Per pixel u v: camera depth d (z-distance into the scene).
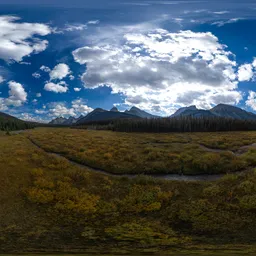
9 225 31.50
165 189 42.94
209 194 40.16
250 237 28.70
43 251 24.86
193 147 70.19
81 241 27.91
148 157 60.62
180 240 28.25
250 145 70.81
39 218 33.75
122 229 31.25
